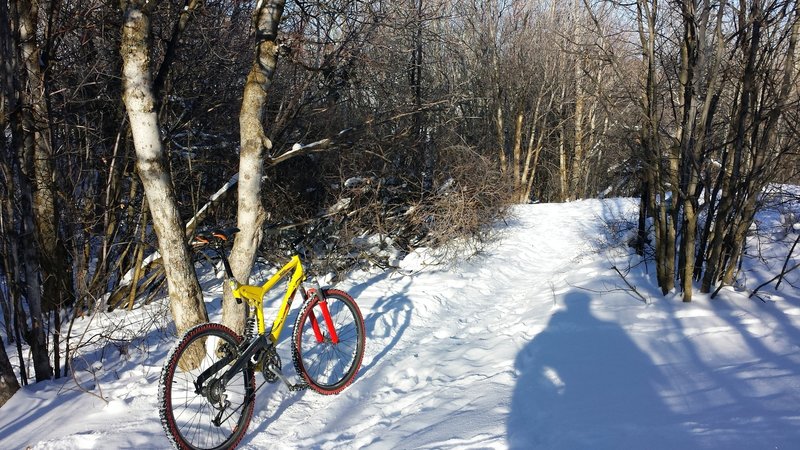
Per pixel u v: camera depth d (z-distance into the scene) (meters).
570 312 5.50
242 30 7.95
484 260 8.77
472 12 17.70
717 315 4.84
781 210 8.05
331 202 8.70
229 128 8.20
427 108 8.88
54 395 3.96
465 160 9.64
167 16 6.57
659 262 5.74
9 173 4.27
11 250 4.30
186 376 3.42
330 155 8.53
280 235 7.85
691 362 3.85
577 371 3.91
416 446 3.10
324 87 7.75
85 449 3.17
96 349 5.00
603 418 3.08
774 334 4.20
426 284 7.29
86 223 6.07
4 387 3.92
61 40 6.07
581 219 12.92
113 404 3.63
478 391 3.82
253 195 4.19
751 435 2.60
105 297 6.40
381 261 8.18
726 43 5.05
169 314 5.82
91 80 6.43
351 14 7.00
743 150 5.31
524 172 23.17
